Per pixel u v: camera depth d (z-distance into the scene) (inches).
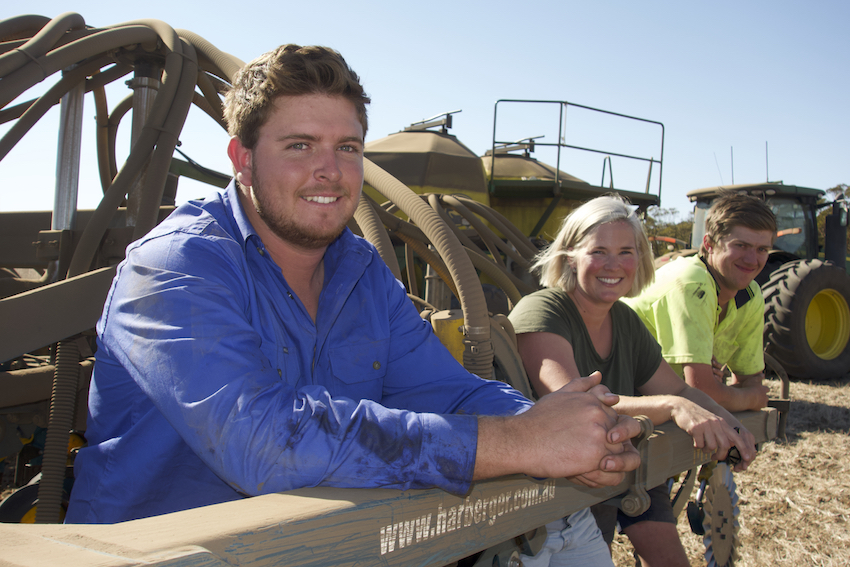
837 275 236.5
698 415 55.8
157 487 37.1
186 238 33.7
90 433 40.2
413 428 30.1
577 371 64.1
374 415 30.0
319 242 37.7
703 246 92.2
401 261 178.2
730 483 70.0
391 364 46.2
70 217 89.0
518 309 69.9
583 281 67.1
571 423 32.1
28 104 109.1
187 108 85.4
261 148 36.0
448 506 31.1
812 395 208.8
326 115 35.5
